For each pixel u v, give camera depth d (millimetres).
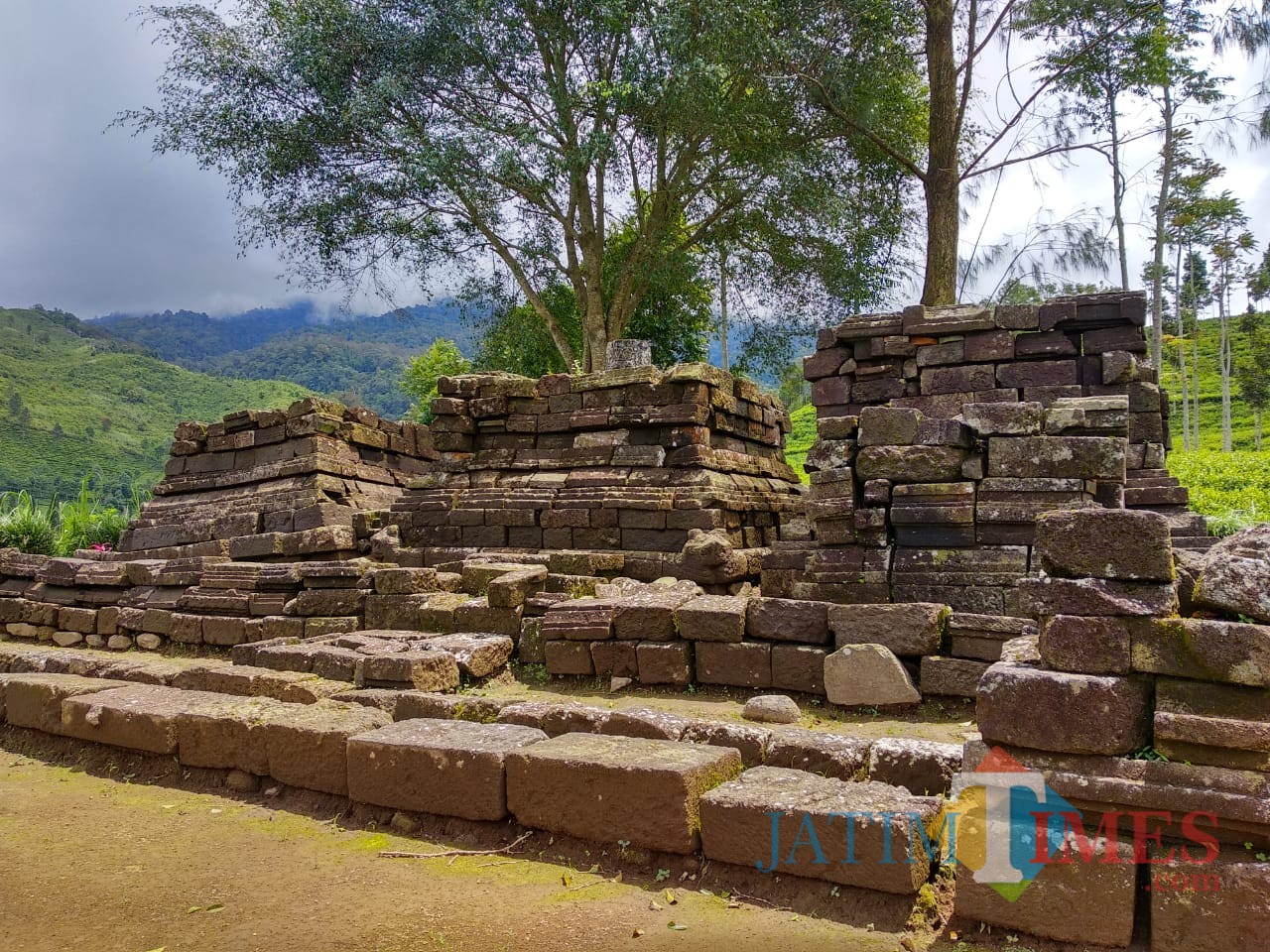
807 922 3906
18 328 160375
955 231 17156
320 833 5301
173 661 10500
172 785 6395
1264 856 3402
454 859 4789
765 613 7250
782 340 25375
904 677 6473
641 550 10906
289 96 20797
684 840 4348
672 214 23297
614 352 13891
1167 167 24219
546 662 8039
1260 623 3658
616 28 19078
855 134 20766
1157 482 10000
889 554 7832
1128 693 3729
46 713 7367
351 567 10203
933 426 7816
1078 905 3574
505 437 12875
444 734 5457
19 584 13797
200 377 137000
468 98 21219
